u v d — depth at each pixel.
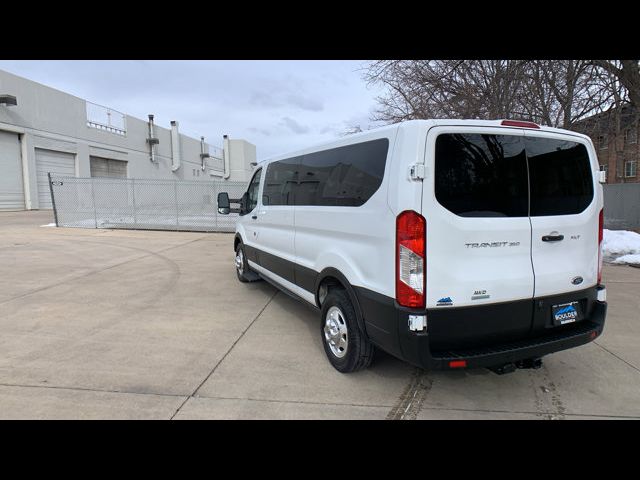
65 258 9.54
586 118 12.24
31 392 3.27
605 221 14.38
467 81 11.83
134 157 38.66
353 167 3.42
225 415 2.98
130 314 5.34
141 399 3.18
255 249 6.08
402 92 12.48
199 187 16.05
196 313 5.41
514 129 3.00
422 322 2.70
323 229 3.87
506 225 2.92
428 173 2.70
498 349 2.89
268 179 5.60
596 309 3.46
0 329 4.76
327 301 3.76
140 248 11.17
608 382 3.52
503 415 3.02
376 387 3.41
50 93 28.62
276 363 3.86
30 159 26.98
